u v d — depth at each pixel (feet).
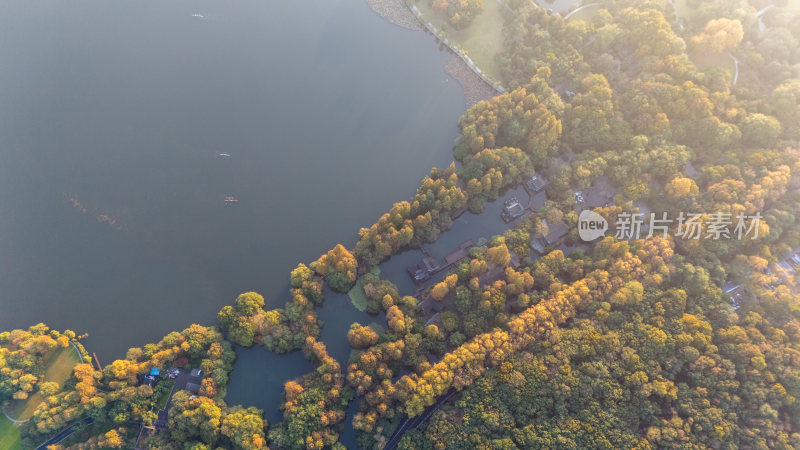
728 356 478.59
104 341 546.26
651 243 551.59
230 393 517.96
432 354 534.78
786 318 507.30
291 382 494.59
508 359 490.08
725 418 447.42
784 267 567.18
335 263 561.43
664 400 465.88
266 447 463.01
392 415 479.00
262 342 533.96
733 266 549.54
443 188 589.32
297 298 545.03
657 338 479.41
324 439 467.93
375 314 569.23
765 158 587.27
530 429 449.48
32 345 502.38
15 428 479.41
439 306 561.84
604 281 529.45
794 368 459.73
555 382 468.75
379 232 579.48
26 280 581.94
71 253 602.44
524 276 540.52
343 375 511.81
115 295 576.61
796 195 577.02
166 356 498.28
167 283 586.86
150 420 475.72
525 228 609.42
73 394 478.18
